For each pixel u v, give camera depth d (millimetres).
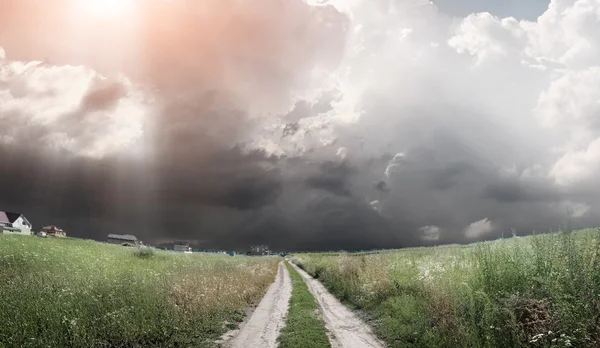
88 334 10742
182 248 139750
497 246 11078
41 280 16047
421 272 15227
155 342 11531
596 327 6973
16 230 82500
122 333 11406
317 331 13125
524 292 8812
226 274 26094
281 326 14445
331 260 39469
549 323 7477
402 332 12016
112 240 116250
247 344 11828
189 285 17766
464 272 11836
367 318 15414
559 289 8023
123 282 16734
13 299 12422
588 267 8102
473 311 9133
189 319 13500
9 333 9977
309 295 23156
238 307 17797
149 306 13672
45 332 10148
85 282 16250
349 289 21422
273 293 25062
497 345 8195
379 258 26234
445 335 9875
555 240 9414
